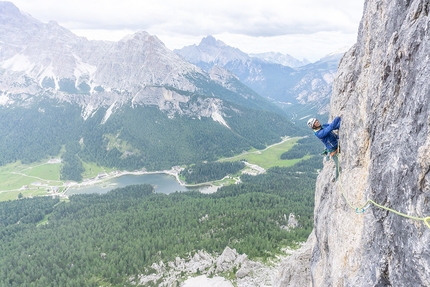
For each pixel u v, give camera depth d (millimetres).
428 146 13516
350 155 23734
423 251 13195
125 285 102312
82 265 115812
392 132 17297
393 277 15617
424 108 14273
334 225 26297
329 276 26062
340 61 32594
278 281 55094
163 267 108938
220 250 116125
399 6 18953
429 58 14633
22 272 115375
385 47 20047
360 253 20094
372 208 18906
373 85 20812
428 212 13305
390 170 16547
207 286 95688
